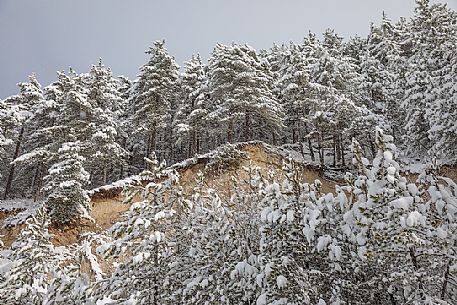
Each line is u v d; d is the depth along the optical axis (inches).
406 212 299.1
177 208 436.5
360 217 316.5
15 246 499.2
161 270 398.6
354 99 1168.8
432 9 1109.7
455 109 889.5
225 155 952.9
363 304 329.1
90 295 398.3
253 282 345.1
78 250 489.4
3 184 1472.7
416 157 1055.6
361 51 1752.0
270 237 341.4
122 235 425.7
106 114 1159.6
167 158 1534.2
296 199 351.9
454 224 297.3
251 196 420.5
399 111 1160.8
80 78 1268.5
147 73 1275.8
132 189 430.9
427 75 997.2
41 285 474.9
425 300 286.2
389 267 320.2
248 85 1192.2
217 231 399.9
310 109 1186.6
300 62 1221.7
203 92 1294.3
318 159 1273.4
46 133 1175.6
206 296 375.2
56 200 840.3
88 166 1160.2
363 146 1197.1
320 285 332.5
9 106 1305.4
